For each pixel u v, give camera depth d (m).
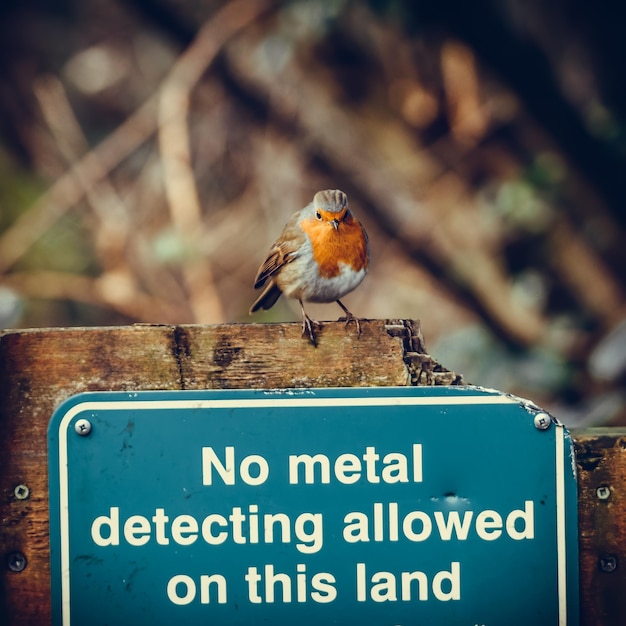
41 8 15.20
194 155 14.33
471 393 4.58
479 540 4.56
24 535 4.67
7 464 4.69
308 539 4.56
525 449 4.57
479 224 13.56
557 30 13.30
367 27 13.62
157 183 14.44
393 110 14.05
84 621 4.54
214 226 14.24
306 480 4.57
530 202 12.90
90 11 15.41
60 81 15.41
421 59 13.54
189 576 4.55
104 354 4.74
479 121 13.23
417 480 4.57
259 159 14.20
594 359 11.75
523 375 12.32
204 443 4.58
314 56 13.94
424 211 13.60
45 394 4.72
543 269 13.32
